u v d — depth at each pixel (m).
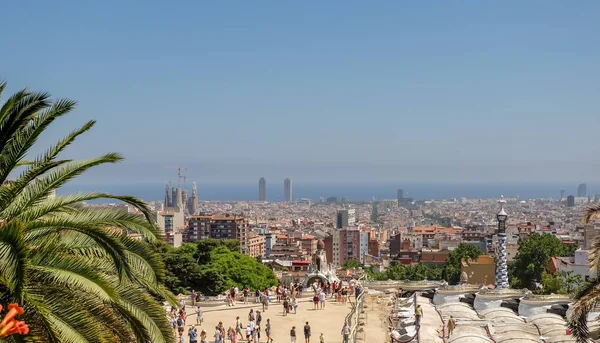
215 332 67.62
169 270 104.44
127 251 31.61
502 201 98.12
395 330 73.44
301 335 69.94
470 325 72.06
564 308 82.12
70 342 26.41
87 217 31.31
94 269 28.72
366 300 92.56
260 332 71.00
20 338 25.91
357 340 68.69
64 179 29.58
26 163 31.03
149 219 32.38
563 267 146.62
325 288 97.31
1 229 25.36
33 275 28.06
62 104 28.94
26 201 29.23
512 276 170.00
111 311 30.11
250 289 125.94
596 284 43.03
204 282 107.62
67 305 27.50
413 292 103.44
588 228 180.88
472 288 97.94
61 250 29.50
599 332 45.88
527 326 71.69
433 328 70.56
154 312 31.91
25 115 28.42
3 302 27.19
